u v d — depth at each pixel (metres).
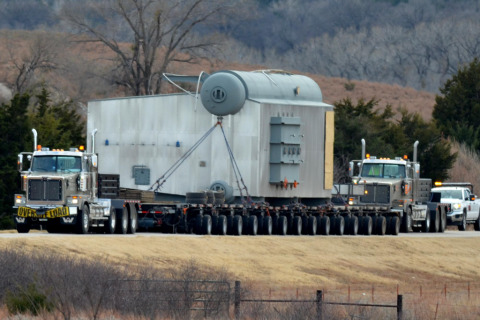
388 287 141.12
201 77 181.00
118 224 156.50
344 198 197.75
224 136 173.25
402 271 157.75
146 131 177.50
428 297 126.69
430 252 174.62
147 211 164.00
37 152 150.25
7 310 89.31
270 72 184.50
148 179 177.00
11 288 93.00
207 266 130.38
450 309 111.94
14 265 95.50
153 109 177.25
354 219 188.62
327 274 144.88
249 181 172.50
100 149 180.38
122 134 179.12
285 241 159.12
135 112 178.50
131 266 117.62
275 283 131.25
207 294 98.62
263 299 106.31
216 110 171.50
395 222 196.62
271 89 177.62
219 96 171.12
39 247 119.81
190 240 143.50
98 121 180.62
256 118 172.12
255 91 174.38
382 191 197.62
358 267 154.00
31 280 93.00
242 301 98.94
